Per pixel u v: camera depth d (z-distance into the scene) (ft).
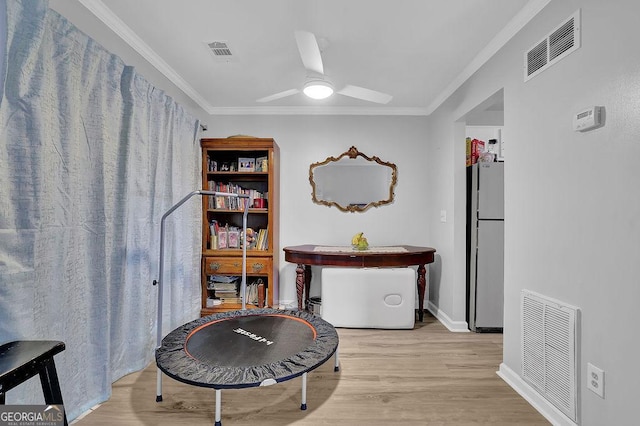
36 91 4.88
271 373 5.29
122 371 7.30
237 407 6.31
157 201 8.48
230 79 10.14
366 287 10.74
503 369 7.50
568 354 5.50
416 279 12.83
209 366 5.50
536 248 6.41
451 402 6.53
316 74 7.88
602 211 4.92
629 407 4.51
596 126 4.98
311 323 7.71
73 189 5.66
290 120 12.82
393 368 7.95
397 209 12.82
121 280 7.00
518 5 6.47
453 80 10.11
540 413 6.17
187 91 10.69
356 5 6.47
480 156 10.78
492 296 10.27
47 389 4.02
